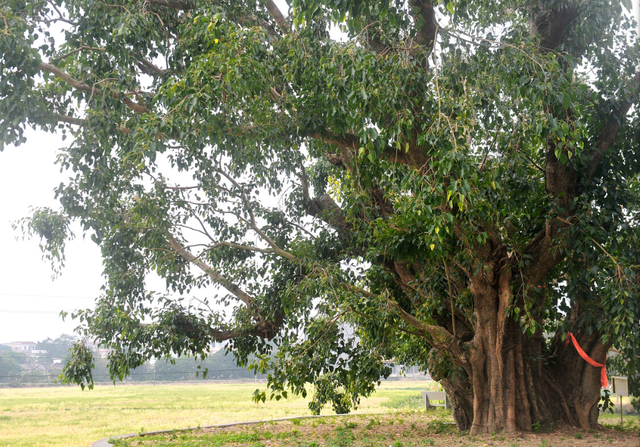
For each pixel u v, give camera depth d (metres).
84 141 11.20
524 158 10.46
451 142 8.31
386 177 11.24
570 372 11.98
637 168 10.73
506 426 11.02
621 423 11.26
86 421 26.33
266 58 9.74
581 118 9.91
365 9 8.30
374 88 8.66
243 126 10.68
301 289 12.93
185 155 14.16
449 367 12.80
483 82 10.34
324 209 15.27
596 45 10.75
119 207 15.63
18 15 9.46
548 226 10.62
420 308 12.36
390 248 10.68
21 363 95.88
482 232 9.86
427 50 9.90
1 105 8.90
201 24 10.02
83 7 10.16
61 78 10.12
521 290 11.40
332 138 10.68
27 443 17.70
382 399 36.84
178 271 16.55
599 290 10.91
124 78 10.31
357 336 13.34
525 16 12.03
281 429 15.56
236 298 16.89
